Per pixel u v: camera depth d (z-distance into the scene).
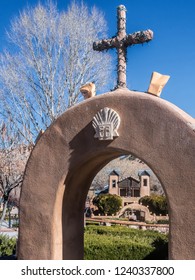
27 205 6.32
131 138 5.61
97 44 6.62
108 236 13.98
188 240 5.05
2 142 19.64
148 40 6.21
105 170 47.28
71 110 6.19
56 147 6.24
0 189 18.64
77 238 6.86
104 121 5.78
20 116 21.16
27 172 6.40
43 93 21.66
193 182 5.09
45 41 21.97
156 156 5.39
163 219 28.41
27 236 6.26
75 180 6.52
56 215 6.18
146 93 5.75
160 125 5.41
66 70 21.89
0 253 11.14
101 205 31.80
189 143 5.17
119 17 6.53
